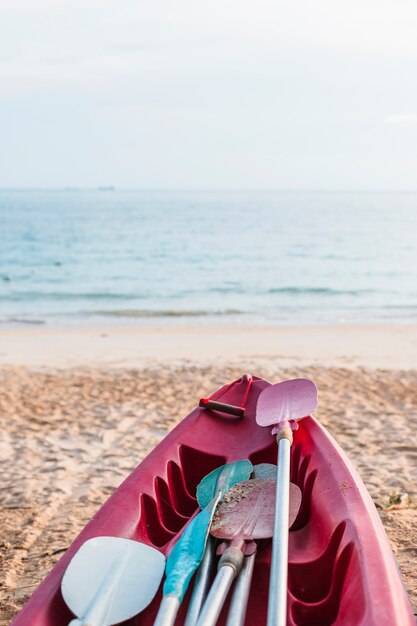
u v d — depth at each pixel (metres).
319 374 9.30
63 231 53.28
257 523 2.87
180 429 3.82
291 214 89.38
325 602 2.51
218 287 23.88
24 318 17.05
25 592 3.66
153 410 7.51
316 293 22.48
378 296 21.77
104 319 16.94
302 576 2.72
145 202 149.88
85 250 37.78
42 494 5.15
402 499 4.75
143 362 10.64
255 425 3.97
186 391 8.35
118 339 13.48
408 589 3.42
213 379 9.02
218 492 3.19
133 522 2.97
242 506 3.01
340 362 10.66
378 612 2.13
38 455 6.08
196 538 2.71
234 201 163.38
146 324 16.08
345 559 2.54
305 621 2.49
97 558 2.61
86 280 25.75
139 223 65.25
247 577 2.52
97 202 149.88
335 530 2.72
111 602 2.41
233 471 3.43
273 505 3.01
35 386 8.70
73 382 8.91
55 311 18.36
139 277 26.75
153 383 8.78
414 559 3.75
